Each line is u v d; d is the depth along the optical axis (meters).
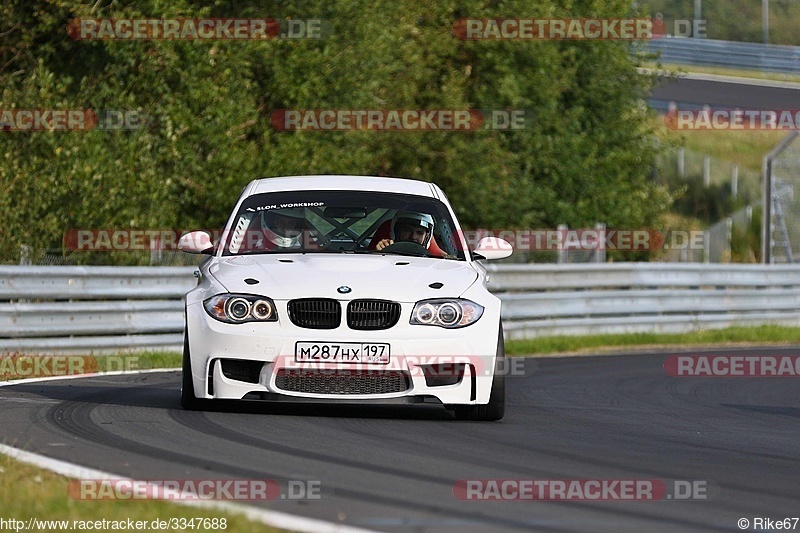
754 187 109.12
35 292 40.66
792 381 41.34
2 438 20.84
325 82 62.84
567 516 15.94
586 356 50.38
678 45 142.50
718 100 120.38
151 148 58.16
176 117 57.22
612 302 60.94
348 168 62.53
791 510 17.16
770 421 29.33
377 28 64.62
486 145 73.56
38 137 54.84
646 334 59.50
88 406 25.73
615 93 82.38
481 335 24.19
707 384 39.44
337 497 16.47
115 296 43.53
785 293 70.62
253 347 23.33
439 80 75.25
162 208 56.38
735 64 142.88
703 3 165.12
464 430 23.72
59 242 53.44
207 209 60.44
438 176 73.94
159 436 21.36
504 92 73.69
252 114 60.09
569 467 19.89
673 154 110.50
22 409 24.97
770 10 171.38
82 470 17.78
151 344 44.56
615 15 81.75
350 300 23.62
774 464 21.58
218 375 23.61
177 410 24.92
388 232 27.30
